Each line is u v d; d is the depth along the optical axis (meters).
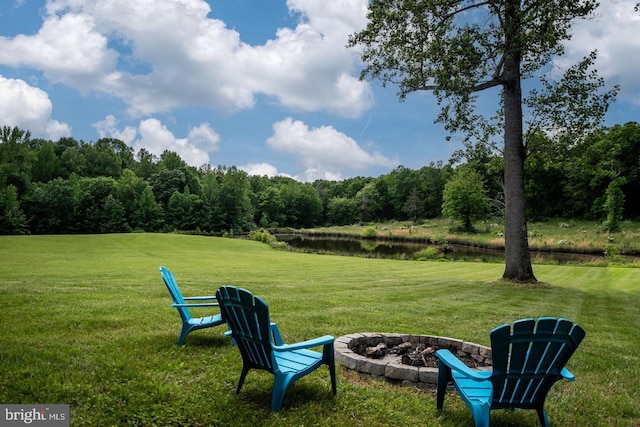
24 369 4.06
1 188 65.19
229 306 3.62
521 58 15.26
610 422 3.78
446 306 10.19
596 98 15.05
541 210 73.81
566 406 4.04
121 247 37.31
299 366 3.69
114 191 79.88
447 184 71.12
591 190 65.75
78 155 98.69
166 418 3.23
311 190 117.75
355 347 5.36
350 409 3.65
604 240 47.00
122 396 3.58
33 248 31.89
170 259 27.64
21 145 84.88
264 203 106.56
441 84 13.80
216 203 88.56
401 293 12.34
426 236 61.59
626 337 7.76
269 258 31.00
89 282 12.29
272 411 3.45
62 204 69.25
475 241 53.09
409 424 3.44
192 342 5.52
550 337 2.96
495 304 10.90
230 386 4.01
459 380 3.57
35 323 6.16
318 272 20.27
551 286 14.74
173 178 93.19
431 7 13.95
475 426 3.31
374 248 50.75
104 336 5.62
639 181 62.50
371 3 14.85
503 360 2.98
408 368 4.37
